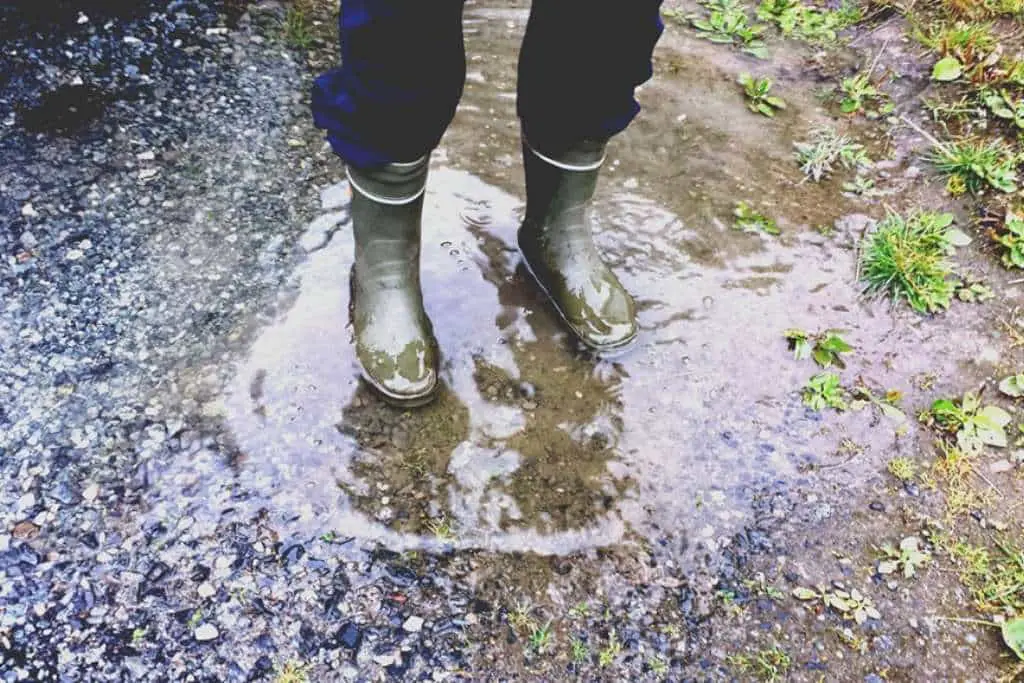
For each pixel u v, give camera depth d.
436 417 1.85
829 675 1.56
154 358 1.85
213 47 2.55
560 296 2.00
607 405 1.92
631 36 1.58
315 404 1.83
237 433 1.76
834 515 1.78
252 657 1.49
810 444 1.90
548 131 1.80
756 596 1.65
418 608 1.58
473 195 2.30
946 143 2.57
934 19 2.94
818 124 2.67
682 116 2.64
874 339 2.11
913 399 2.00
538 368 1.96
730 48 2.92
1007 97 2.64
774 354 2.05
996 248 2.31
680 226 2.30
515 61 2.73
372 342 1.83
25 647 1.47
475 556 1.66
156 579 1.56
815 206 2.41
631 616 1.61
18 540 1.58
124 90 2.38
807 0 3.12
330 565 1.62
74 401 1.77
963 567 1.72
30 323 1.88
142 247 2.04
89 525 1.61
